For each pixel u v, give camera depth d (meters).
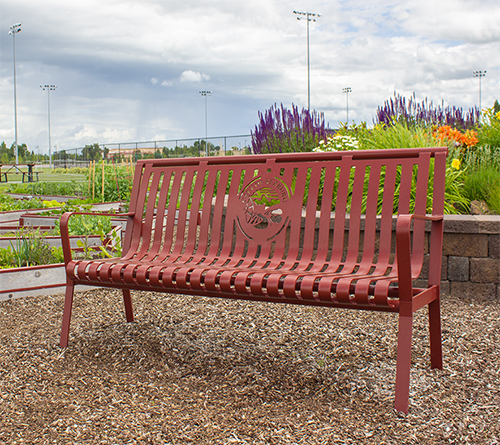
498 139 6.26
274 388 2.31
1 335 3.08
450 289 3.68
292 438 1.86
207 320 3.35
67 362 2.65
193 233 3.06
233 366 2.58
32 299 3.90
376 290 2.02
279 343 2.90
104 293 4.09
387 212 2.56
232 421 2.01
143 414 2.08
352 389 2.26
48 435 1.92
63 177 32.53
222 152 22.52
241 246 2.91
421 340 2.87
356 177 2.68
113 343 2.92
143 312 3.54
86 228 5.04
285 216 2.80
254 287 2.30
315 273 2.36
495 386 2.24
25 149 55.12
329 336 2.98
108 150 29.08
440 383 2.29
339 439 1.84
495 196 4.64
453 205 4.89
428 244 3.69
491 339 2.83
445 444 1.79
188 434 1.91
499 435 1.83
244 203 2.93
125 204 8.83
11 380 2.43
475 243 3.58
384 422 1.95
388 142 5.16
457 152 5.12
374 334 2.99
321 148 5.99
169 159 3.22
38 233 4.91
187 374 2.49
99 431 1.95
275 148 6.45
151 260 2.97
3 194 12.82
